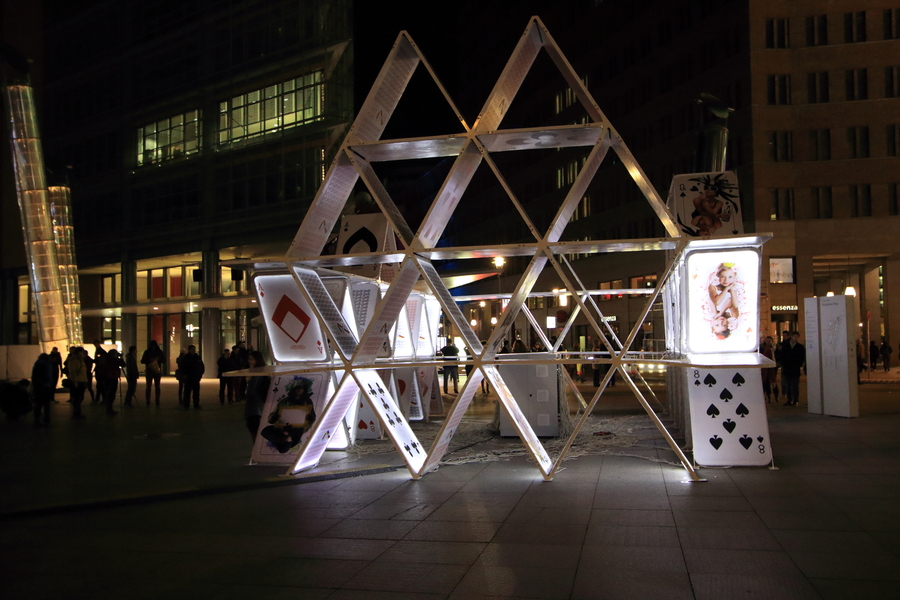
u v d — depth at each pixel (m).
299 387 9.73
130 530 6.23
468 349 8.31
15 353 29.72
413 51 8.31
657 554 5.14
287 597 4.47
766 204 40.78
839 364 14.20
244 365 23.05
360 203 15.34
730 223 8.89
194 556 5.41
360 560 5.20
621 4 49.97
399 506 6.93
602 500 6.96
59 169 31.62
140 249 45.94
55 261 29.56
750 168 40.88
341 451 10.71
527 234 60.78
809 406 15.24
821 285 53.34
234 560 5.28
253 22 40.94
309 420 9.59
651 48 47.38
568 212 8.38
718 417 8.73
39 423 15.88
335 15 38.25
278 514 6.72
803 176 40.72
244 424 15.52
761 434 8.65
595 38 52.59
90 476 8.91
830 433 11.66
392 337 12.45
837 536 5.52
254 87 40.94
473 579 4.71
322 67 38.50
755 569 4.78
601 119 8.09
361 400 12.12
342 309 10.46
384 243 9.56
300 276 8.66
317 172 38.59
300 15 39.25
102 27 47.94
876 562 4.88
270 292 9.75
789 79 40.94
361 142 8.27
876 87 40.31
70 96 49.69
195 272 35.34
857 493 7.05
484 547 5.44
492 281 66.62
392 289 8.30
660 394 22.19
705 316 8.82
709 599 4.25
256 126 40.91
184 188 43.69
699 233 8.92
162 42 44.75
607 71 51.38
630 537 5.61
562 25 56.44
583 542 5.50
